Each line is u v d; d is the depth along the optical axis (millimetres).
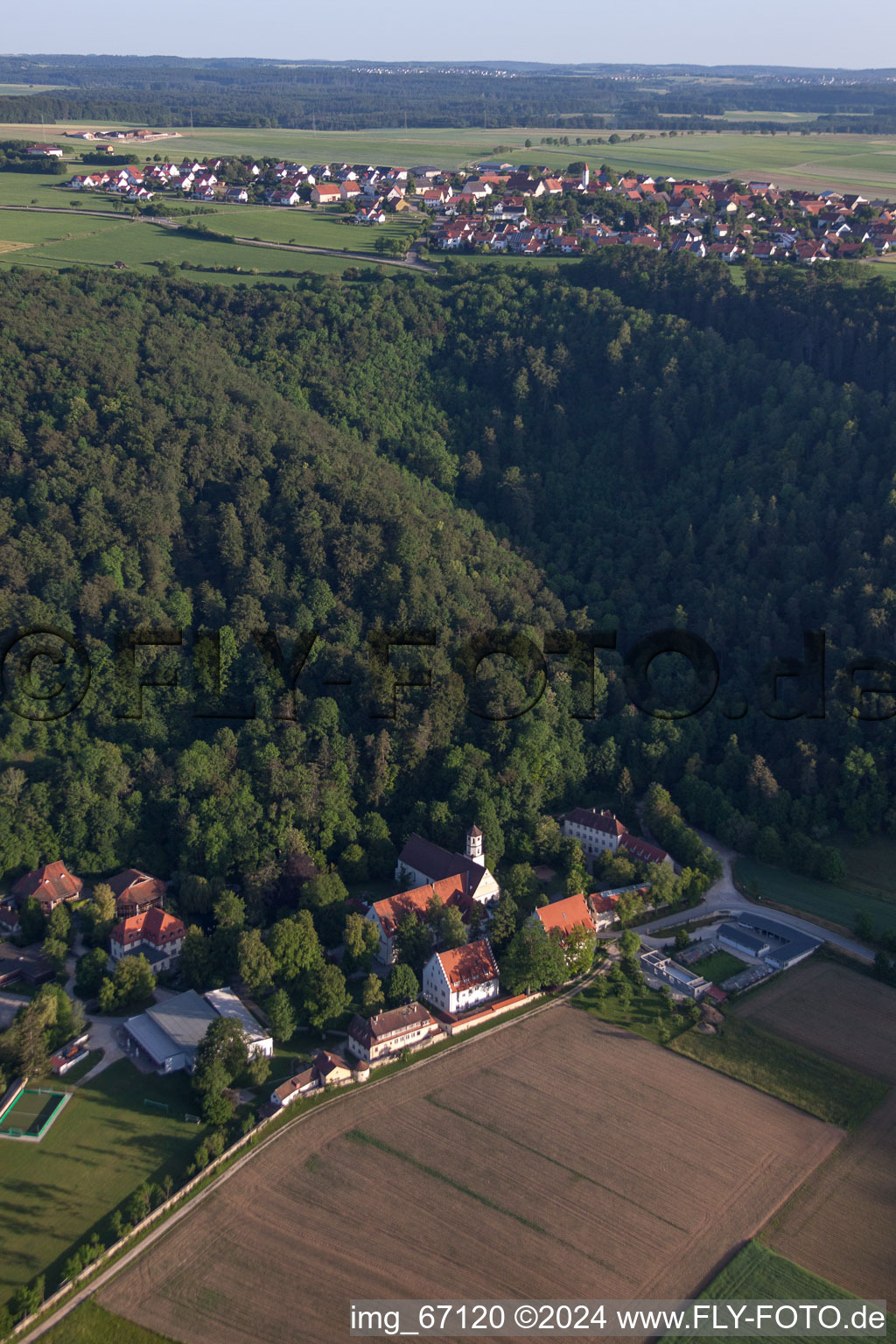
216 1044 148000
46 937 176500
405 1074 153375
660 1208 131750
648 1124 145000
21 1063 148375
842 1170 138625
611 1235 127750
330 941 180125
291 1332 115500
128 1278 121312
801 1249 126688
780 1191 134750
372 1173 135500
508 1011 167750
